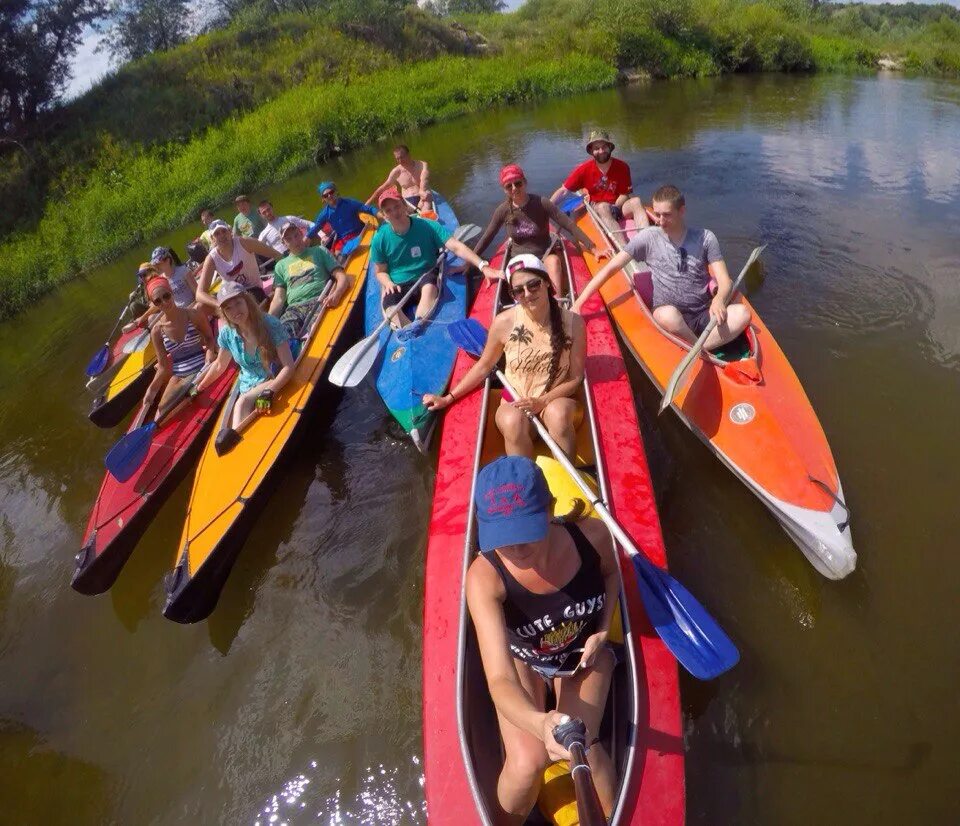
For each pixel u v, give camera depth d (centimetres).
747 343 457
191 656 364
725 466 413
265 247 673
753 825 258
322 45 2105
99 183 1412
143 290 678
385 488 447
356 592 380
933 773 266
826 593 336
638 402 480
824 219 756
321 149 1447
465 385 428
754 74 2122
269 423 457
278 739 315
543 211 564
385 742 307
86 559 403
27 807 309
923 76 1978
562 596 225
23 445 588
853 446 415
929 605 324
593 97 1797
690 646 268
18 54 1750
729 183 910
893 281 602
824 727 284
